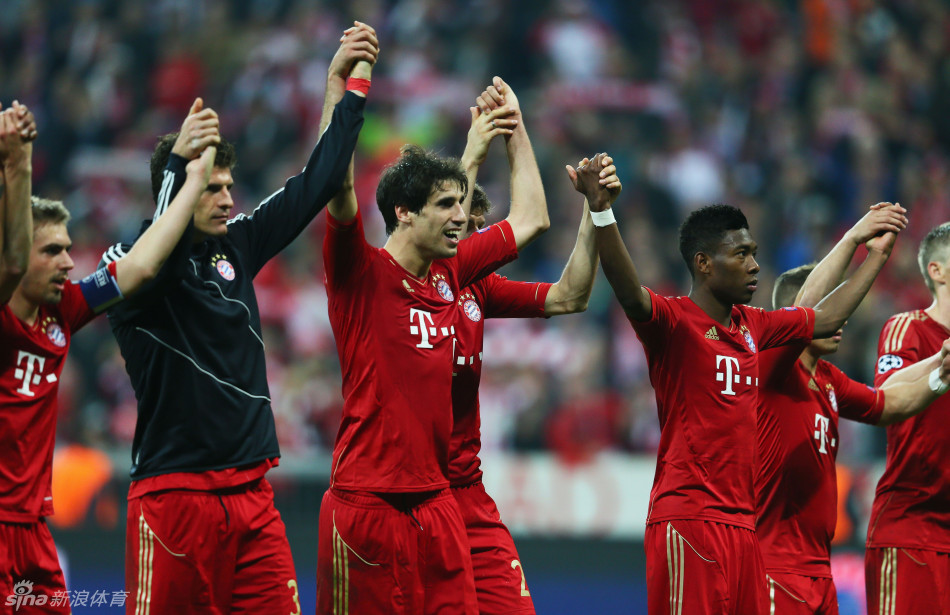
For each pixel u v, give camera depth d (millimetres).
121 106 56531
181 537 16281
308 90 56594
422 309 17703
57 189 52719
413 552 17359
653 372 19172
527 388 42906
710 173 57844
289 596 16953
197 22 60406
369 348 17344
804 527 20766
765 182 58031
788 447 20578
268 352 44500
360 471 17297
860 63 65688
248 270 17469
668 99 60719
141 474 16641
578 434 41000
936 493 21750
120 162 53312
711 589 18234
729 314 19281
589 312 47281
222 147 16859
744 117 61281
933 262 22578
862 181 58719
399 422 17234
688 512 18438
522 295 20109
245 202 52969
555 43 60625
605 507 34906
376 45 17828
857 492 33969
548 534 34438
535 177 20438
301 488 32969
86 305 16281
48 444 16328
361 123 17453
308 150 54812
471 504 19641
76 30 58875
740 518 18672
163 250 15664
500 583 19484
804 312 20141
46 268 15820
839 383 21516
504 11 61594
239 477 16609
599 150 57094
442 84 58469
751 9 66375
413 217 17531
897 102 64500
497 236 19578
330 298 17750
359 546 17203
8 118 14844
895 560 22000
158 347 16469
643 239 52250
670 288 51719
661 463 18984
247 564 16766
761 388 20609
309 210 17328
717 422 18641
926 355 22375
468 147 20438
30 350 15945
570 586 33562
